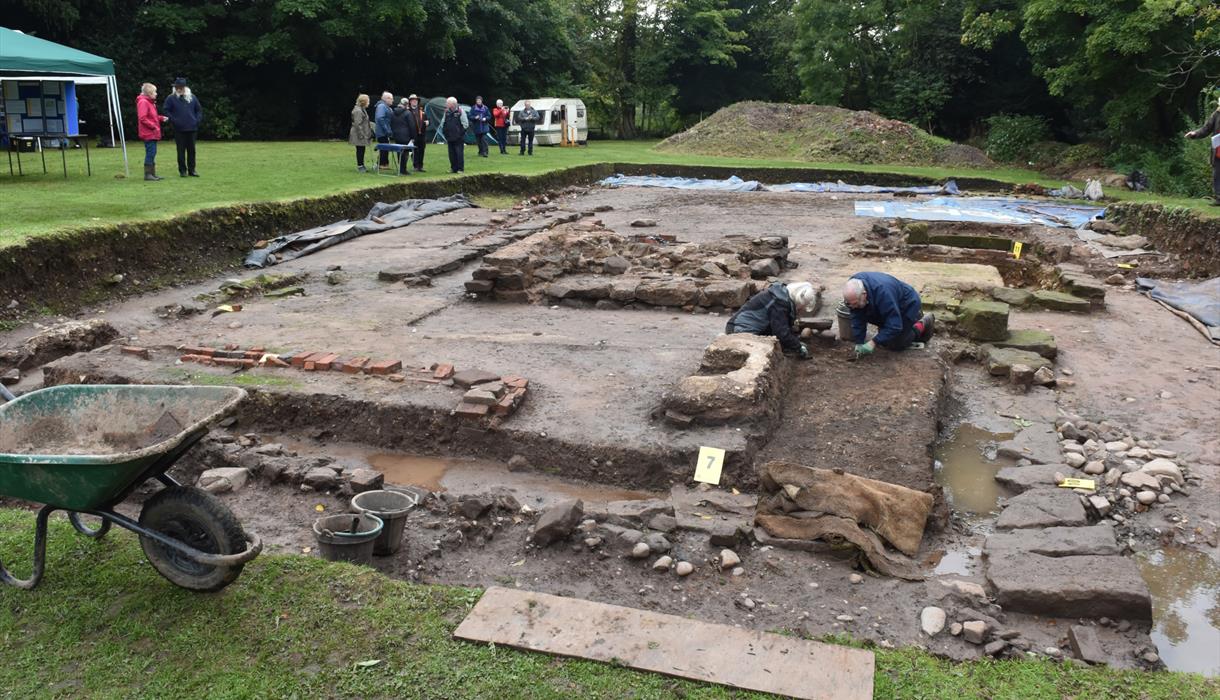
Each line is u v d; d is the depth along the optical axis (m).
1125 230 17.28
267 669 3.74
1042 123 34.53
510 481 6.23
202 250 13.02
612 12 54.25
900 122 34.59
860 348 8.04
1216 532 5.45
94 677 3.68
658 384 7.51
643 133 58.03
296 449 6.81
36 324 9.81
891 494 5.38
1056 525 5.34
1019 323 10.31
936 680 3.76
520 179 22.59
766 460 6.09
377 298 10.98
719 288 10.27
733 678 3.70
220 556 3.89
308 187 17.03
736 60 57.16
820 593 4.69
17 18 29.67
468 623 4.05
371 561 4.84
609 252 13.00
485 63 42.97
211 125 34.72
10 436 4.20
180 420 4.18
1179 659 4.27
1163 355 9.12
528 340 8.96
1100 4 24.94
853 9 42.19
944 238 15.45
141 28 33.53
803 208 20.88
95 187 15.31
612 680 3.68
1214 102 21.52
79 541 4.77
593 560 5.00
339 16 34.59
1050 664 3.99
